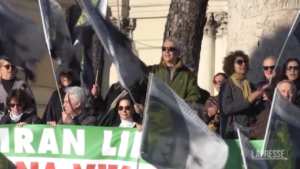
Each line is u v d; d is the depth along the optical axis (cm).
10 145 1037
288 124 988
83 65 1246
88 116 1092
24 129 1037
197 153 973
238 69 1113
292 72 1122
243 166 1012
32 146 1036
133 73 1083
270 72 1133
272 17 1404
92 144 1032
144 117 970
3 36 1159
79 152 1032
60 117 1191
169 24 1380
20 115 1095
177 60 1111
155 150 970
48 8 1143
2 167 1034
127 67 1081
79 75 1213
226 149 970
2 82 1160
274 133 984
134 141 1027
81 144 1033
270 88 1093
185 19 1369
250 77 1397
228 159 1015
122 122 1065
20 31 1162
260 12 1413
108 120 1119
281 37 1389
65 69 1191
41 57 1168
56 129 1036
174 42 1108
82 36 1248
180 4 1373
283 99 986
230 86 1103
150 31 2948
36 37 1166
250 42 1421
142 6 2941
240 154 1013
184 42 1368
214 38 2811
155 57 2939
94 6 1118
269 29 1404
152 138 970
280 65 1261
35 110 1162
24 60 1166
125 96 1109
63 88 1201
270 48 1393
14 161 1036
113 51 1078
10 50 1160
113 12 2903
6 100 1109
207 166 973
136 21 2950
